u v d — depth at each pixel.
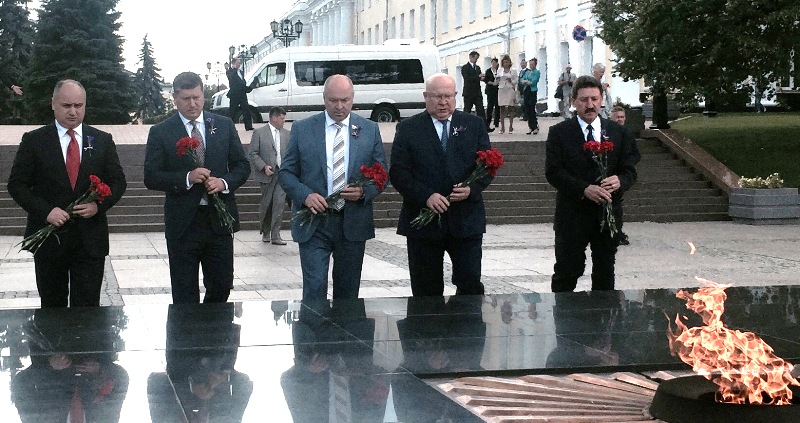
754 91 24.95
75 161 7.28
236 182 7.48
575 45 42.31
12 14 60.97
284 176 7.45
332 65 35.19
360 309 6.97
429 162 7.55
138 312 6.80
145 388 4.79
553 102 44.47
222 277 7.54
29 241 7.05
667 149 23.69
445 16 59.16
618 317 6.77
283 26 55.59
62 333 6.08
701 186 22.02
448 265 13.37
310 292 7.36
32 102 55.38
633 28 23.77
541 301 7.37
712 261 13.88
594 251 8.10
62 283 7.43
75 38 55.22
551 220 20.88
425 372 5.21
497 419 4.49
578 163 7.93
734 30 22.52
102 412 4.38
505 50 50.06
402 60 35.47
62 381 4.91
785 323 6.60
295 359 5.43
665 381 4.77
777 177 20.50
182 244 7.40
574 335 6.16
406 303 7.22
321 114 7.57
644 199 21.34
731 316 6.86
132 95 56.88
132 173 21.58
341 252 7.41
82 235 7.21
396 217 20.20
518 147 23.48
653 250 15.34
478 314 6.83
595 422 4.47
